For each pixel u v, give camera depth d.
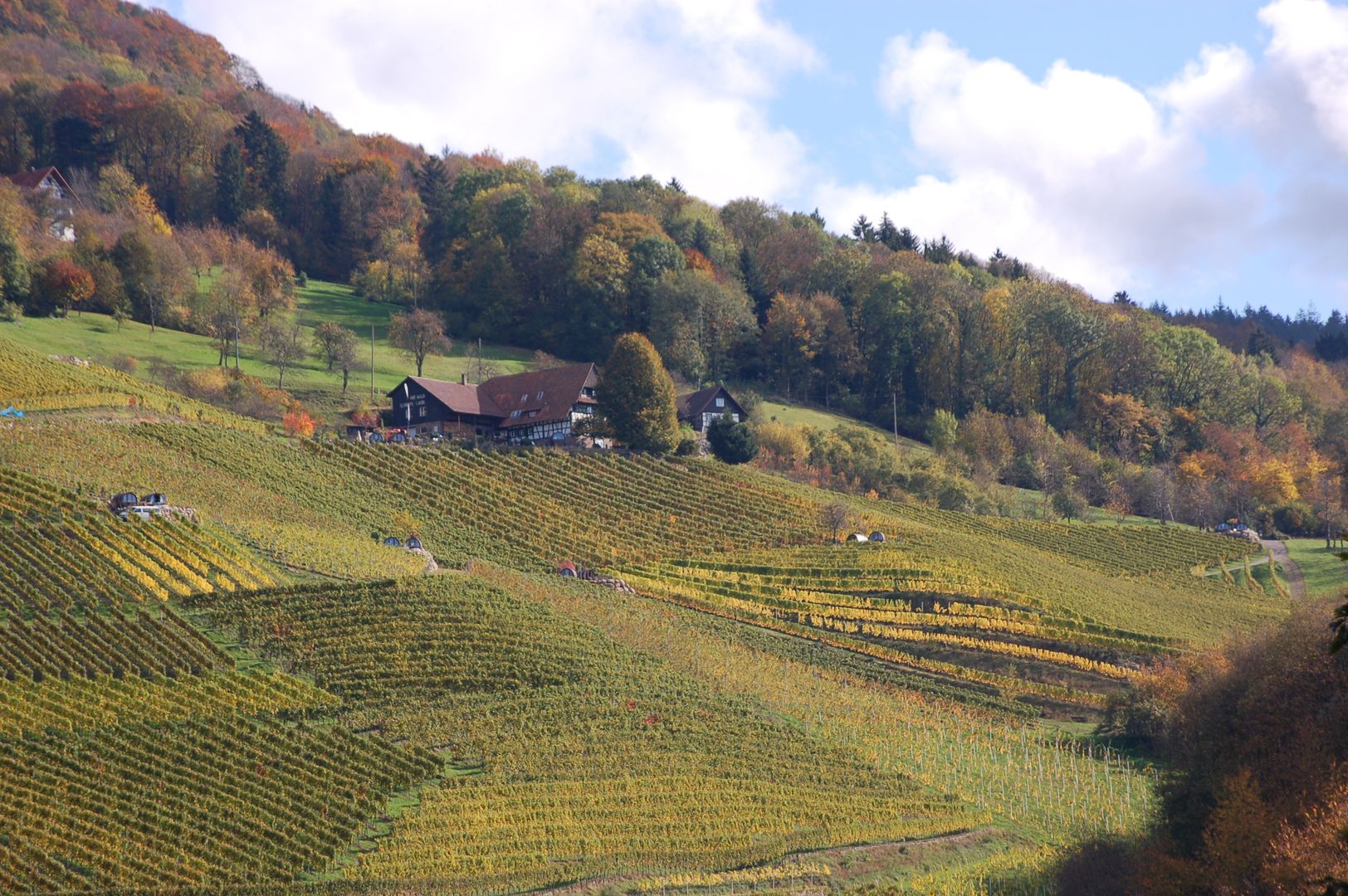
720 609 88.12
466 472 107.88
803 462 135.12
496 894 47.62
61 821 47.78
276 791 52.75
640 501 108.50
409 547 88.94
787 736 65.94
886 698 74.81
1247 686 54.56
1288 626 54.62
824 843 54.69
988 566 98.94
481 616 72.38
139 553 73.19
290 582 75.56
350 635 68.25
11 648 60.09
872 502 123.44
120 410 102.06
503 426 132.50
